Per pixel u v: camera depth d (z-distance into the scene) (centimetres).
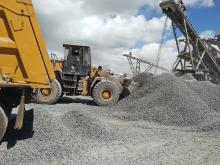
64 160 627
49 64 764
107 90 1606
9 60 732
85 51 1672
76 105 1593
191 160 663
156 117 1160
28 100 764
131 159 656
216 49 3266
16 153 649
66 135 773
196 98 1365
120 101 1598
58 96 1562
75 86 1641
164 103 1262
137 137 868
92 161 631
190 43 2858
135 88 1691
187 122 1124
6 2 725
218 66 3014
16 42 734
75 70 1652
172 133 948
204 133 966
